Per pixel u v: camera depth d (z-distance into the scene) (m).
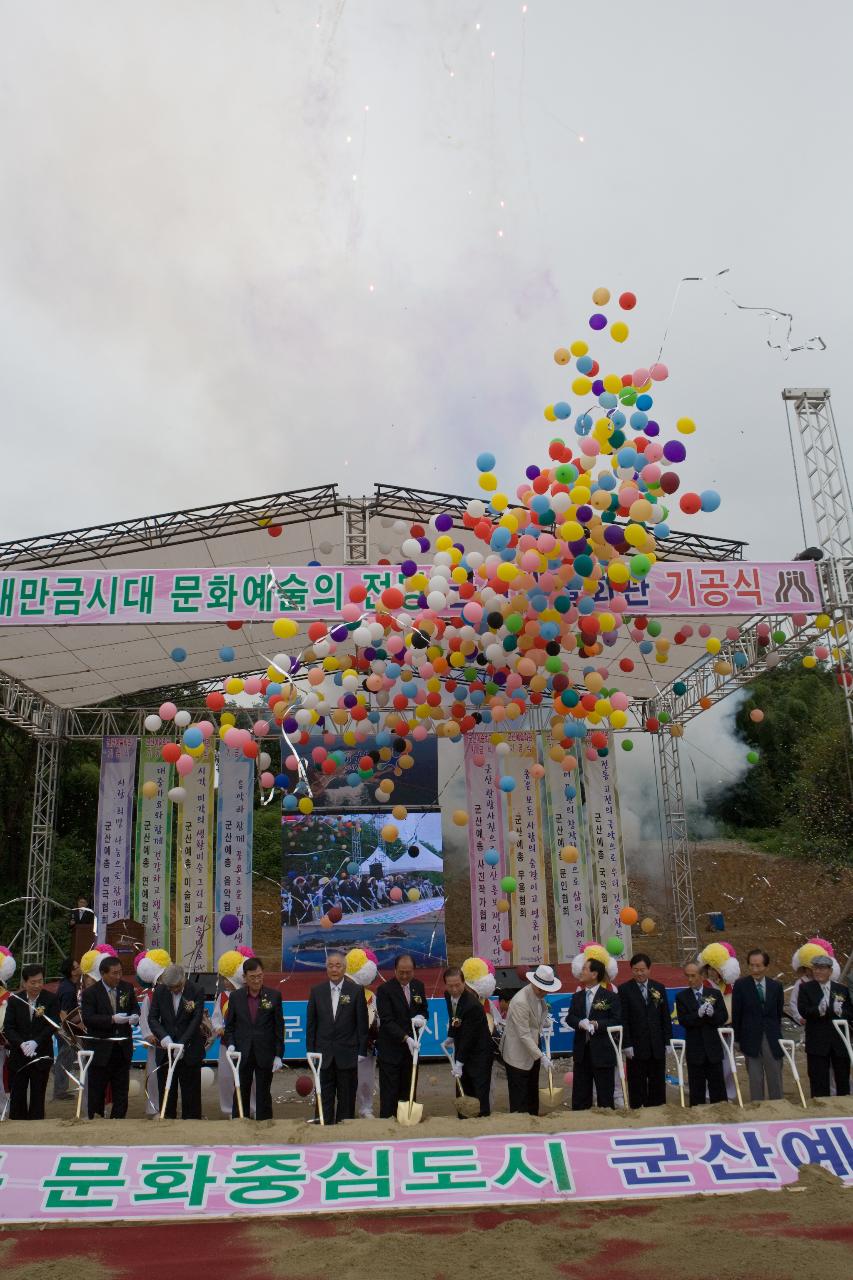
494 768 13.70
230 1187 4.49
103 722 14.16
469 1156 4.66
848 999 6.29
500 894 13.33
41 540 11.71
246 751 8.60
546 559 7.56
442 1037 9.45
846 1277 3.63
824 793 22.11
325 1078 5.97
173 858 14.27
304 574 8.95
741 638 11.90
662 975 12.09
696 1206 4.42
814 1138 4.80
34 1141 4.75
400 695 9.30
